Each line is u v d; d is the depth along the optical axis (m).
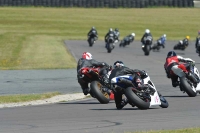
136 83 39.16
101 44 151.38
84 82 47.94
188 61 50.06
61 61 95.38
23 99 49.09
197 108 41.34
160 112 38.84
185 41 131.38
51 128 31.41
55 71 79.31
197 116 36.50
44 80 68.00
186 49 138.62
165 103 41.62
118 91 40.00
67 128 31.28
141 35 186.12
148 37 116.88
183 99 48.44
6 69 82.06
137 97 38.97
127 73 39.41
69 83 65.00
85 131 30.02
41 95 51.84
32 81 66.81
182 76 49.44
